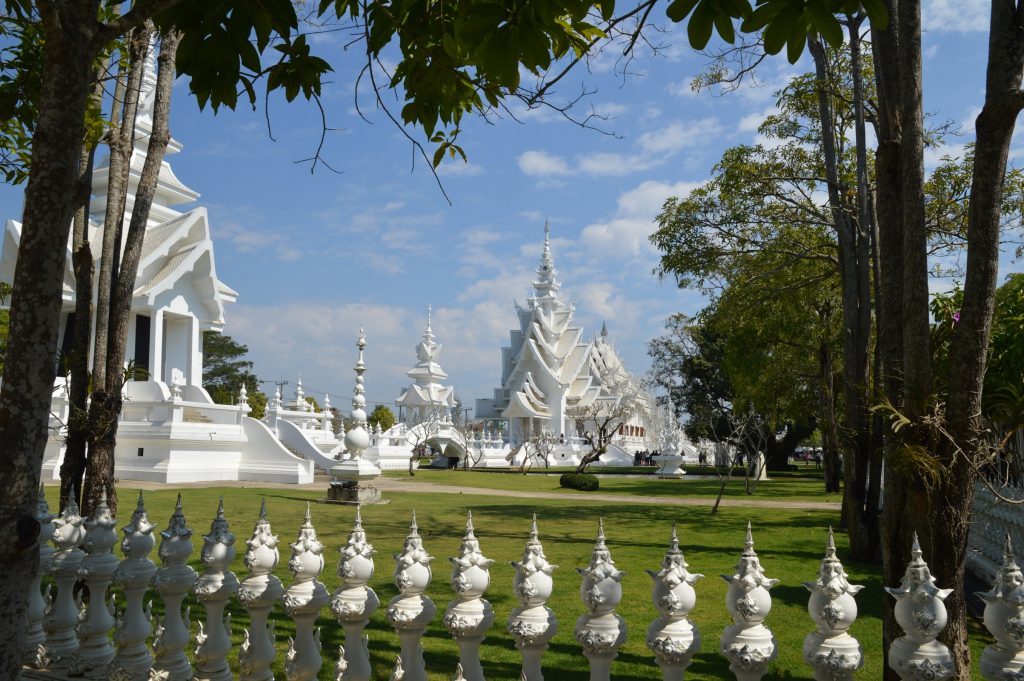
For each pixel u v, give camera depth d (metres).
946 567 5.11
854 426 14.53
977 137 5.27
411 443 54.06
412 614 4.54
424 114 6.47
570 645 7.94
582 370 80.00
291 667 4.91
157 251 37.50
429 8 5.58
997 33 5.16
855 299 15.44
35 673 5.57
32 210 3.49
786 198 20.88
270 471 31.14
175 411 29.86
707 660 7.70
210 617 5.20
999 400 5.68
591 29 5.84
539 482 38.84
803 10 3.72
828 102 16.81
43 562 5.73
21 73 7.62
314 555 4.95
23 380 3.45
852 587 3.80
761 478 45.53
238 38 5.21
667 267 22.94
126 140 9.60
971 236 5.25
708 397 60.81
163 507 20.64
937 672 3.68
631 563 13.33
